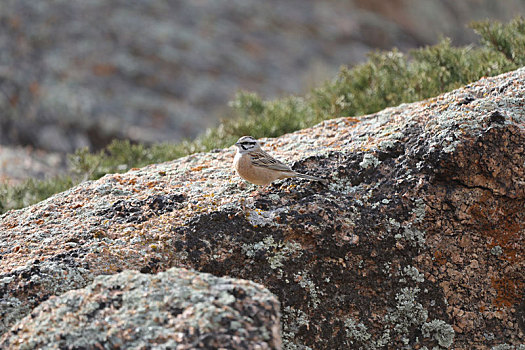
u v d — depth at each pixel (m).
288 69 34.16
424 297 8.79
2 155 24.08
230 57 33.62
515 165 8.75
